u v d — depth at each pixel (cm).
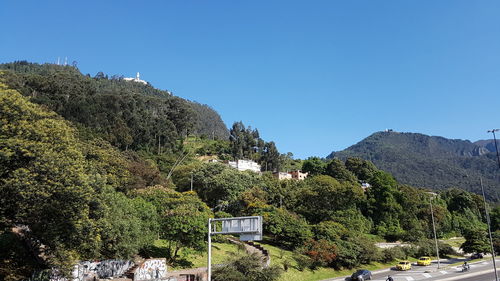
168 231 4075
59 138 2873
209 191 8194
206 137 19575
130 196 5278
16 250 2883
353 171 15188
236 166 14125
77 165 2647
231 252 4747
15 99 2622
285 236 6006
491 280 4759
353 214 8794
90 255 3048
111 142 10675
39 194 2316
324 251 5431
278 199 8356
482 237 7519
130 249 3406
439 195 14900
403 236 8775
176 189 8850
